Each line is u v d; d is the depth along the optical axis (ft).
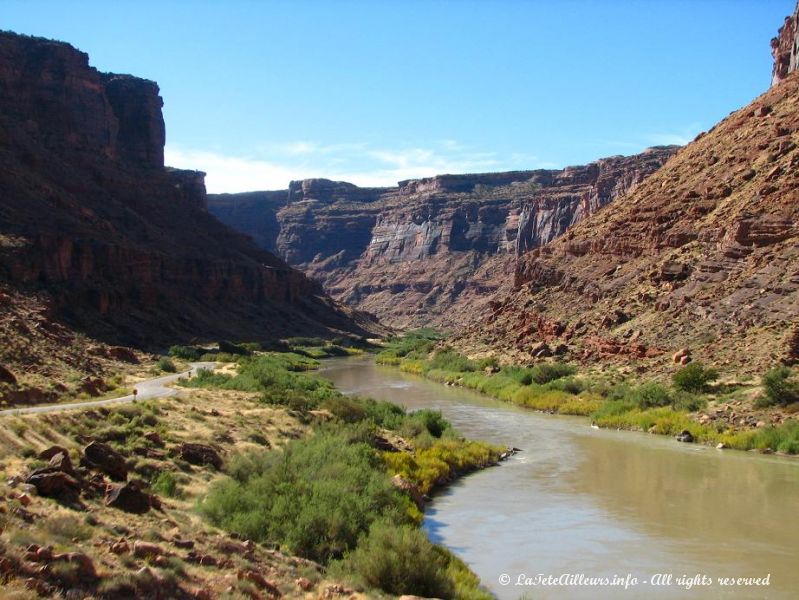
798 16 352.28
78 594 42.68
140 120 601.21
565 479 118.01
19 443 80.12
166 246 453.58
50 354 181.88
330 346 454.40
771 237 217.15
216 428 118.11
